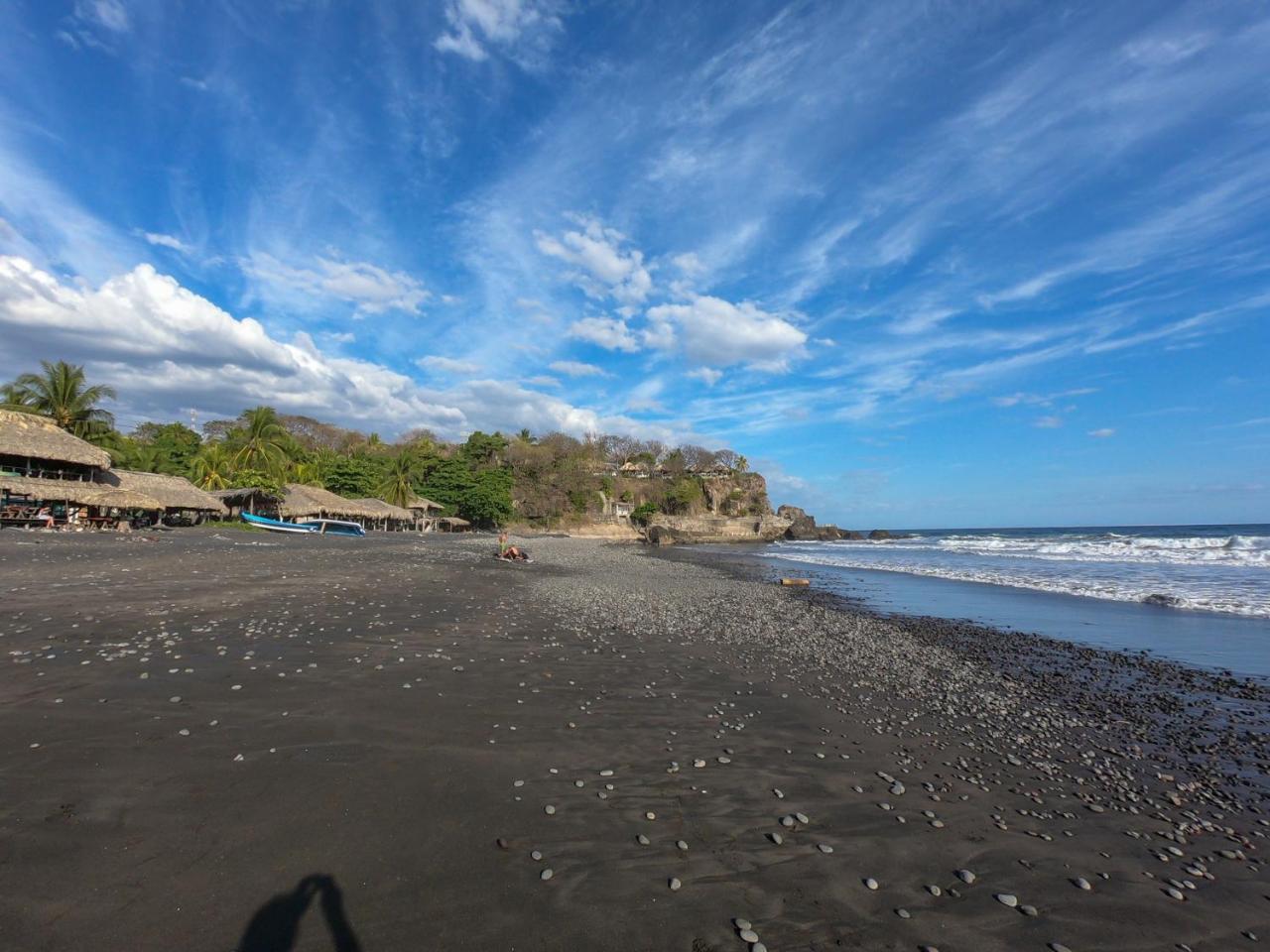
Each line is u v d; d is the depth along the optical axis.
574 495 105.75
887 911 4.26
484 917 3.90
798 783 6.36
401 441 118.62
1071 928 4.18
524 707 8.23
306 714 7.27
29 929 3.49
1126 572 33.28
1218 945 4.09
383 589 18.70
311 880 4.15
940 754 7.50
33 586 15.00
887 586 29.64
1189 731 8.66
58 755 5.73
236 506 59.66
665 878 4.49
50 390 52.59
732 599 23.17
